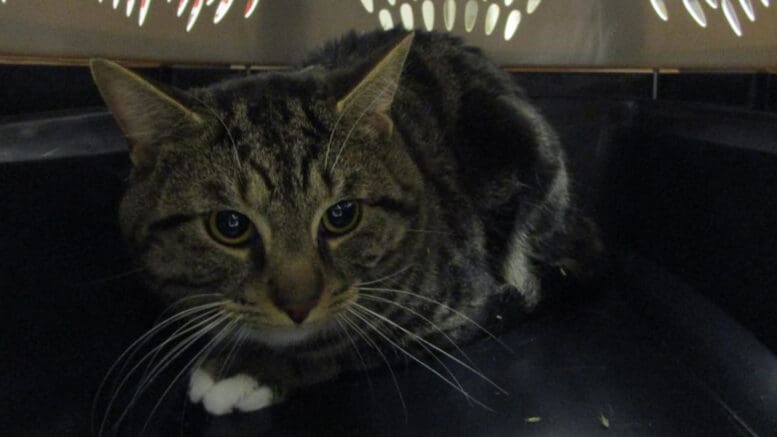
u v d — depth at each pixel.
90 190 0.35
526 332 0.38
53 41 0.37
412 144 0.35
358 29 0.45
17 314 0.30
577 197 0.44
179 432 0.31
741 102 0.46
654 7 0.43
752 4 0.41
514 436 0.30
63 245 0.33
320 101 0.30
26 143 0.32
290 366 0.33
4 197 0.30
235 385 0.32
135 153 0.30
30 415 0.30
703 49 0.42
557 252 0.41
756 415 0.32
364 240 0.30
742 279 0.36
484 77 0.41
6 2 0.35
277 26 0.44
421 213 0.32
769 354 0.34
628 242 0.45
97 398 0.32
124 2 0.39
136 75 0.28
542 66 0.46
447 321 0.35
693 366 0.35
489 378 0.34
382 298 0.31
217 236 0.29
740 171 0.35
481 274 0.37
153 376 0.33
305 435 0.30
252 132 0.29
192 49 0.42
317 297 0.28
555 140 0.42
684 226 0.40
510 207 0.39
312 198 0.28
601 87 0.49
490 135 0.39
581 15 0.44
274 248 0.28
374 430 0.31
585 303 0.41
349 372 0.34
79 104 0.42
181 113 0.29
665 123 0.41
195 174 0.29
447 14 0.46
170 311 0.32
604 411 0.32
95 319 0.35
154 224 0.29
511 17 0.46
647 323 0.39
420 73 0.39
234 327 0.30
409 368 0.35
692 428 0.31
